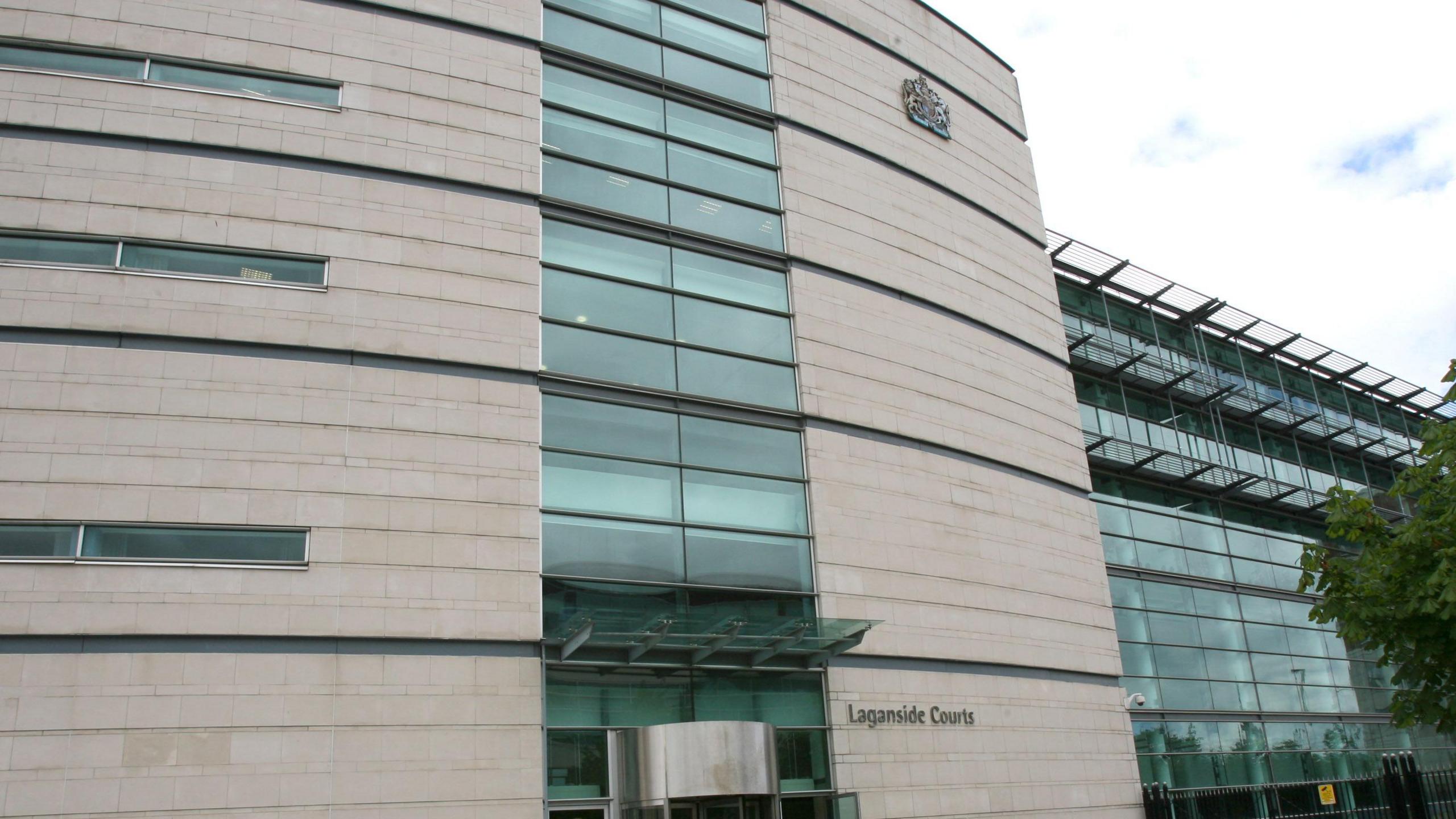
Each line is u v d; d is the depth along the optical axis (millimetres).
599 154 23875
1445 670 18203
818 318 25203
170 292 18984
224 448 18406
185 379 18562
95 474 17594
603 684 19953
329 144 21031
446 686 18422
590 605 20125
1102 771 26766
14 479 17203
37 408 17688
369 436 19359
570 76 24266
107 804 16047
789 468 23500
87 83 19906
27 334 18062
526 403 20797
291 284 19766
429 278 20859
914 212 28500
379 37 22234
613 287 22828
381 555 18719
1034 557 27531
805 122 27156
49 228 18859
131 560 17297
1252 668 36250
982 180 31234
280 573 18000
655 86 25312
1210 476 37500
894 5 30812
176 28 20797
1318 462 43812
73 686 16438
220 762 16750
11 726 16016
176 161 19922
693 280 23953
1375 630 18688
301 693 17500
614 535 20844
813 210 26312
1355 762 37312
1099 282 36844
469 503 19641
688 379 22922
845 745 21875
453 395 20234
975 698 24438
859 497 24156
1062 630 27453
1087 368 35219
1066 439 30516
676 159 24891
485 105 22688
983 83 33031
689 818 19297
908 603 24016
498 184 22172
